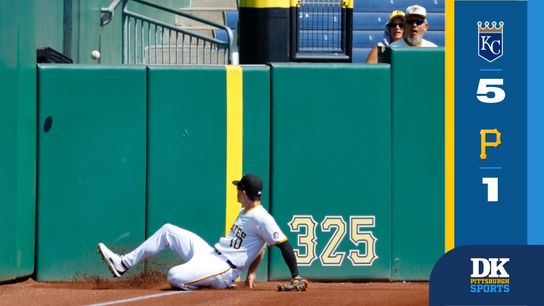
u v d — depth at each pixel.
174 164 37.66
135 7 59.75
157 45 60.91
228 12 65.25
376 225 38.34
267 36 44.69
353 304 30.00
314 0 47.56
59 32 47.09
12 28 35.50
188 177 37.69
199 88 37.75
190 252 35.94
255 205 35.06
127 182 37.56
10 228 35.59
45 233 37.31
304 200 38.06
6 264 35.44
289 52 44.97
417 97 38.50
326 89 38.16
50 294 33.25
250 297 31.67
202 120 37.75
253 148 37.91
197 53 55.41
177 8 66.75
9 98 35.47
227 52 55.81
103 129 37.50
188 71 37.69
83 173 37.44
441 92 38.59
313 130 38.12
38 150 37.28
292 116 38.00
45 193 37.31
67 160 37.38
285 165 37.97
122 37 57.81
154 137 37.59
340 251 38.19
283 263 37.94
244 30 45.12
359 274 38.25
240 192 35.19
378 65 38.34
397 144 38.44
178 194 37.69
